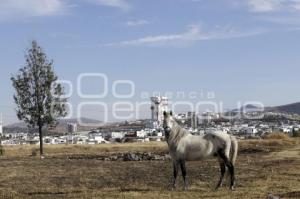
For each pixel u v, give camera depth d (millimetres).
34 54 55594
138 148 68812
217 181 24328
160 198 18656
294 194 18578
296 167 29734
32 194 20984
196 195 19328
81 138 140375
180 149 21000
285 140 66812
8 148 77750
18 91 55062
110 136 153625
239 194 19297
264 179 24375
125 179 26500
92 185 24141
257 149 50719
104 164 37438
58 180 26516
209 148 20875
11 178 27797
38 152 65938
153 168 32781
